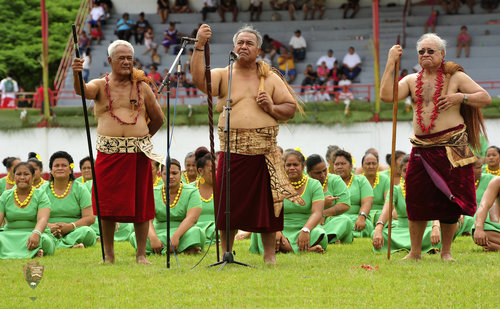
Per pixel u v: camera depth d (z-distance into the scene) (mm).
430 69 10688
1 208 13289
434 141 10547
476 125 10727
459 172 10508
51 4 49781
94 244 14953
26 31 48531
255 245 13125
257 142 10273
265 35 40156
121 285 8477
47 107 33438
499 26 40594
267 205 10328
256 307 7352
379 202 16625
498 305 7363
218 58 40406
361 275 8977
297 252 12781
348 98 34156
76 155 33438
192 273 9250
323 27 41969
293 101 10547
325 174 15008
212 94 10500
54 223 14875
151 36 40906
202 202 14984
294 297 7781
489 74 37969
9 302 7711
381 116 32062
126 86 10719
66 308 7363
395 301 7566
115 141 10570
